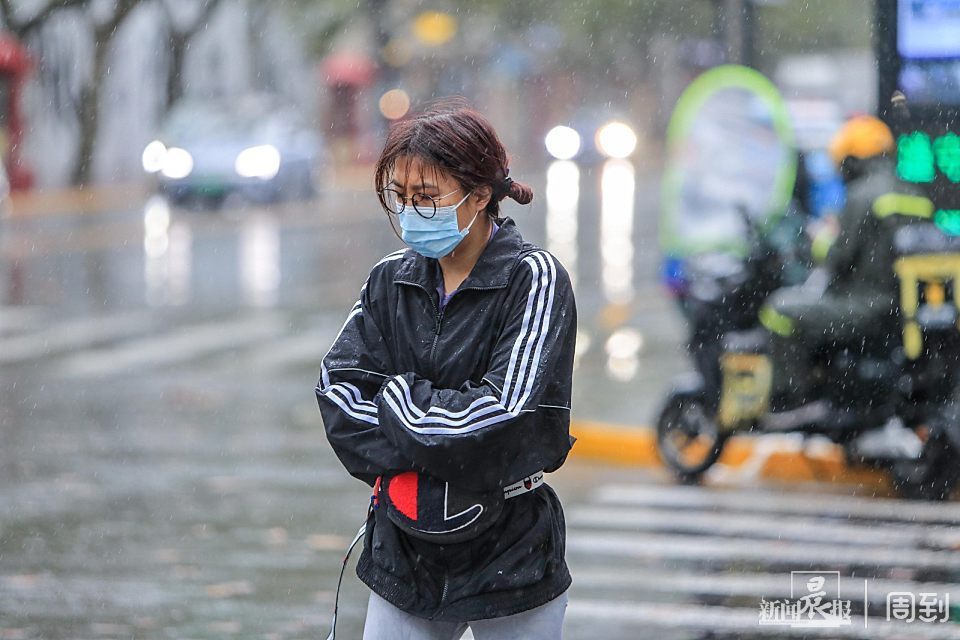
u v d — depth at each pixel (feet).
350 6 447.01
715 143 110.83
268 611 62.95
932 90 93.86
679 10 460.96
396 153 33.55
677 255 110.11
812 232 93.97
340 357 34.60
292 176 338.75
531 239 254.06
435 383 34.06
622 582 67.21
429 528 32.89
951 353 81.30
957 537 74.79
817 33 420.77
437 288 34.45
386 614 34.53
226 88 424.05
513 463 32.99
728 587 66.08
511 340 33.24
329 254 233.55
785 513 81.15
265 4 431.43
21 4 330.95
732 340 85.51
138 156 388.78
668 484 89.35
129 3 333.83
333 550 73.26
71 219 290.35
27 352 139.95
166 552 72.49
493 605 33.50
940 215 93.40
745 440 93.45
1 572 68.59
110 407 113.50
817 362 83.05
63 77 351.46
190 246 243.81
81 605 63.52
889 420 82.43
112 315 165.48
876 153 82.02
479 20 499.51
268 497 84.69
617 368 128.06
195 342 147.23
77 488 86.58
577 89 588.09
